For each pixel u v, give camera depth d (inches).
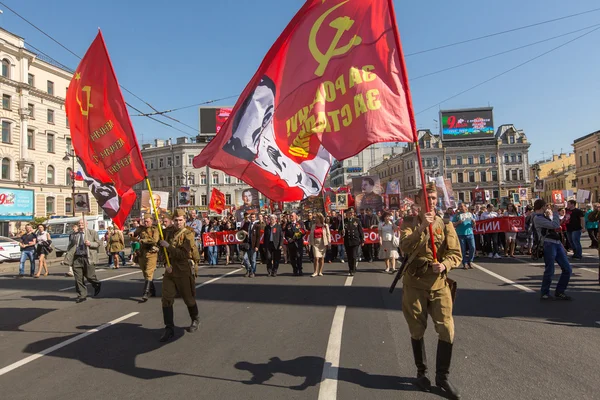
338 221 583.8
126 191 264.2
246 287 377.1
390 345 193.5
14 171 1573.6
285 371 165.3
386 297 305.4
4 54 1546.5
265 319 251.6
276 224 462.6
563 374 152.5
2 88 1536.7
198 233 655.1
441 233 149.9
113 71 264.4
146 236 340.8
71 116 281.9
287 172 219.1
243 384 153.9
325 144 185.0
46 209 1699.1
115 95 264.7
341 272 466.0
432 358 174.6
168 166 3065.9
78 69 278.7
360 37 180.1
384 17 174.2
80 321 271.3
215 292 354.9
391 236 449.7
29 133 1647.4
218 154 227.0
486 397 136.1
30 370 178.5
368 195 758.5
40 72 1702.8
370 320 239.9
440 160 3041.3
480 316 239.3
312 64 194.1
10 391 156.1
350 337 207.8
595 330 205.9
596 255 535.2
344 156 176.4
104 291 395.9
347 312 261.3
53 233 1043.3
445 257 146.5
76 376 169.2
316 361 175.3
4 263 763.4
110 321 267.1
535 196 2920.8
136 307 311.9
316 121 188.7
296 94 198.5
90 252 349.1
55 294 389.7
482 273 402.0
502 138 3036.4
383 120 168.2
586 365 160.4
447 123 2925.7
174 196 2999.5
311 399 139.2
